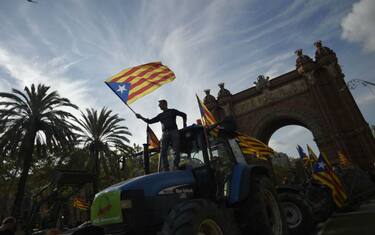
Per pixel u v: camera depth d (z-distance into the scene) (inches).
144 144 242.7
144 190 166.4
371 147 1182.9
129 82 264.1
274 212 234.7
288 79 1381.6
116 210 159.0
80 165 1122.0
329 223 316.8
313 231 279.0
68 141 999.6
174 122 227.6
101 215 165.3
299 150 591.8
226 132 249.6
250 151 382.0
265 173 251.9
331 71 1306.6
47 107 968.3
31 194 1247.5
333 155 1193.4
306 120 1298.0
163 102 234.7
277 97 1390.3
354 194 451.5
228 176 216.2
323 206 363.9
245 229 204.8
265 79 1433.3
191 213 147.9
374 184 597.6
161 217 163.5
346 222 295.1
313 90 1300.4
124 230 155.3
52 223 389.1
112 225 161.5
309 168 570.6
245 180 211.3
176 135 220.7
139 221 154.6
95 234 199.3
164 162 218.1
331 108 1274.6
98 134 1184.8
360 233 223.1
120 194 160.9
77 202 759.1
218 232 160.2
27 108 941.8
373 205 401.1
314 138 1267.2
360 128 1195.9
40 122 941.2
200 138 216.2
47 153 1098.1
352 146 1194.0
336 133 1195.9
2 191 1203.9
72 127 1002.7
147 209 160.7
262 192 216.5
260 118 1401.3
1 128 866.8
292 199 285.1
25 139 887.7
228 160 232.7
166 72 292.2
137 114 243.4
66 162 1168.8
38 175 1215.6
